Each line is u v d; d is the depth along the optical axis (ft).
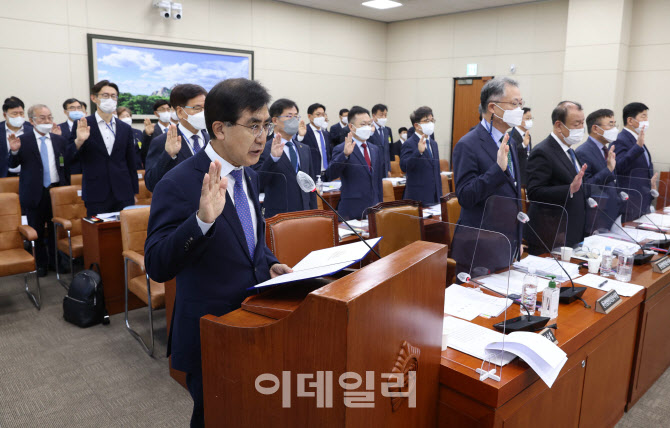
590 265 7.69
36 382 8.55
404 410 3.61
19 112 15.90
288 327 3.01
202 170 4.29
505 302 5.61
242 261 4.40
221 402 3.59
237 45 26.89
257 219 4.82
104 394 8.22
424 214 9.23
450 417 4.58
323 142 17.74
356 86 33.47
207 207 3.54
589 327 5.65
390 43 34.83
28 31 20.03
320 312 2.81
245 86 3.89
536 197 8.92
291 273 3.92
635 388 7.61
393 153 27.30
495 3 28.02
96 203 13.24
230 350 3.42
